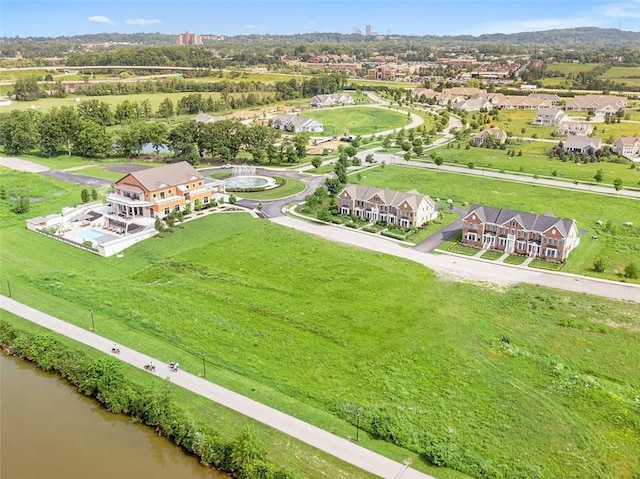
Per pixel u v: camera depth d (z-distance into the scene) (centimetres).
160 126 17888
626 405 5831
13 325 7400
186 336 7169
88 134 17362
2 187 13862
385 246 10394
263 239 10656
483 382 6203
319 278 8900
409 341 7012
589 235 10888
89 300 8125
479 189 14162
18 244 10506
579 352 6844
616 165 16888
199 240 10631
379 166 16775
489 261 9719
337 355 6744
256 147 17338
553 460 5091
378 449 5188
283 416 5619
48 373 6625
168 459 5266
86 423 5741
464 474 4888
